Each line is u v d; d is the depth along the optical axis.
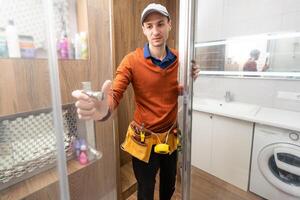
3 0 0.59
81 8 0.91
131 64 1.10
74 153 0.93
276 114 1.75
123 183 2.02
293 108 1.81
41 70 0.58
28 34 0.59
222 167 1.96
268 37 1.86
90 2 0.94
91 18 0.94
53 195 0.62
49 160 0.64
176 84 1.14
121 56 2.09
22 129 0.72
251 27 1.96
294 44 1.73
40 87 0.60
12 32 0.62
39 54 0.58
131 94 2.26
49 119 0.61
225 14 2.11
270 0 1.81
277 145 1.58
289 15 1.72
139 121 1.17
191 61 0.88
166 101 1.15
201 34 2.25
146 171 1.19
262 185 1.74
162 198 1.43
